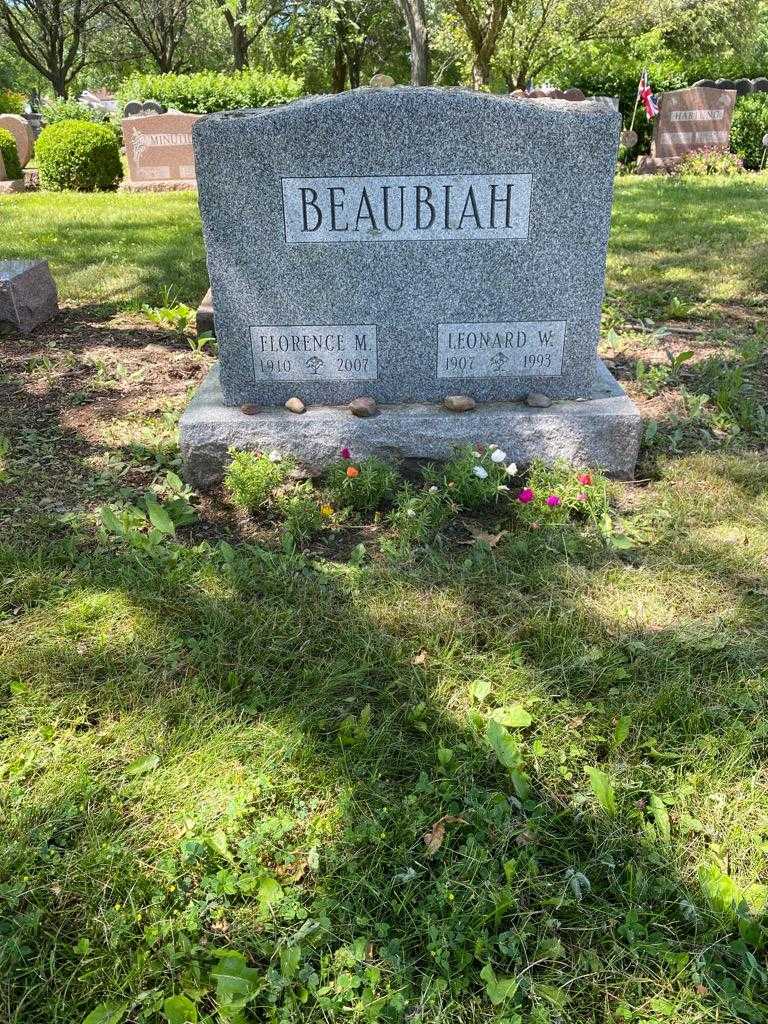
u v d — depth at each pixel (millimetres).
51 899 1860
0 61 38344
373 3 26391
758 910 1827
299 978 1712
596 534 3229
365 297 3590
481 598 2861
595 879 1927
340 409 3758
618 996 1688
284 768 2191
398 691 2461
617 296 6520
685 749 2234
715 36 23672
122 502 3561
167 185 14305
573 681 2490
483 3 15148
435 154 3330
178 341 5660
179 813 2061
